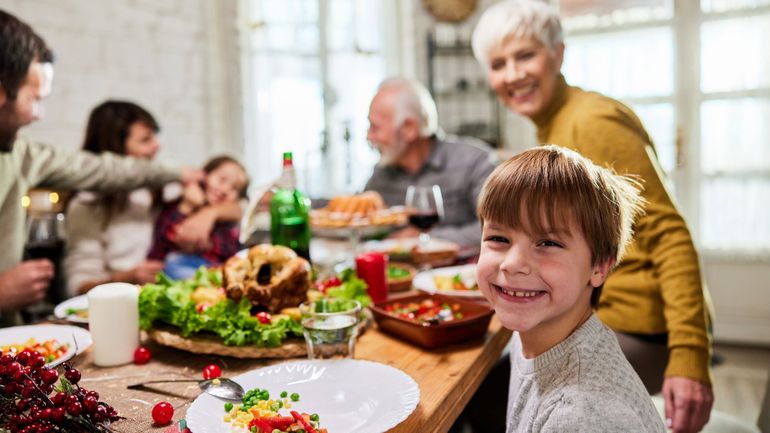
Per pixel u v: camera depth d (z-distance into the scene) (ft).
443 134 14.12
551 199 2.60
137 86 10.53
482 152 8.45
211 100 12.01
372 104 8.27
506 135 13.94
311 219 6.21
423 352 3.70
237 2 12.17
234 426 2.52
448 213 8.34
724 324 12.29
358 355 3.66
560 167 2.66
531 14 5.21
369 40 13.80
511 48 5.29
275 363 3.57
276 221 5.32
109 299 3.54
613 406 2.38
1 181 5.98
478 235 7.47
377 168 8.91
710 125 12.19
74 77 9.42
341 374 3.10
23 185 6.27
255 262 3.87
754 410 8.68
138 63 10.52
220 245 8.00
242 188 8.43
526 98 5.40
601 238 2.66
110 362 3.56
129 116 7.82
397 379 2.96
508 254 2.69
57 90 9.17
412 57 14.07
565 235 2.61
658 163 4.77
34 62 5.53
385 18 13.93
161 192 8.25
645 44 12.57
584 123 4.67
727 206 12.18
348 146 13.52
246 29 12.38
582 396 2.46
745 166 12.00
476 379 3.50
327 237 8.21
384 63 14.05
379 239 7.96
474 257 6.81
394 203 8.70
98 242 7.69
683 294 4.18
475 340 3.91
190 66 11.54
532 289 2.65
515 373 3.15
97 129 7.82
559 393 2.55
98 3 9.77
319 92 13.15
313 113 13.15
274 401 2.74
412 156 8.54
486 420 6.03
